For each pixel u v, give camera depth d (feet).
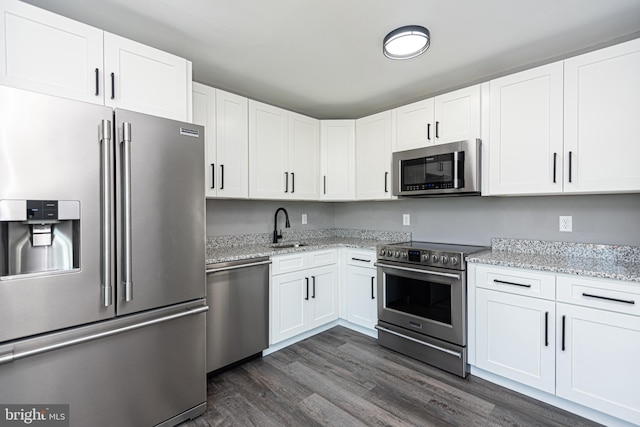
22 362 4.13
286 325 8.71
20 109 4.05
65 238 4.64
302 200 10.75
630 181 5.57
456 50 6.99
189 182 5.74
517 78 6.91
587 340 5.56
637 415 5.08
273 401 6.32
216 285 7.15
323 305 9.77
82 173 4.52
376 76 8.34
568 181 6.24
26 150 4.09
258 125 8.83
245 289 7.73
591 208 7.02
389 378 7.16
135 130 5.05
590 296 5.50
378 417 5.81
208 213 9.02
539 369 6.14
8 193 3.95
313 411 5.99
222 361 7.26
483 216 8.78
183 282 5.66
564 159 6.29
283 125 9.53
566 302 5.79
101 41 5.16
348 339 9.37
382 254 8.81
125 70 5.42
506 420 5.68
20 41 4.41
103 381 4.79
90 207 4.60
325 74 8.22
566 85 6.26
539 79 6.61
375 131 9.96
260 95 9.73
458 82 8.73
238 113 8.31
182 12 5.57
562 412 5.90
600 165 5.88
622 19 5.83
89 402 4.66
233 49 6.91
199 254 5.90
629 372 5.15
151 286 5.23
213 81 8.64
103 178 4.68
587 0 5.26
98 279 4.68
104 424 4.80
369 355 8.32
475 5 5.41
